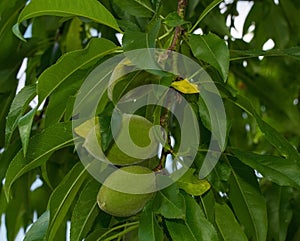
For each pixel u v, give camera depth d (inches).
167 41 22.9
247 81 37.0
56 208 23.0
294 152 22.9
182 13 24.3
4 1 30.7
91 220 23.7
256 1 37.6
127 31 21.2
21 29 32.2
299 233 33.8
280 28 37.9
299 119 37.0
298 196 33.5
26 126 20.6
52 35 35.0
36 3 21.4
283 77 43.0
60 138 22.5
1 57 32.4
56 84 21.5
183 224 21.2
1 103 32.7
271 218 31.6
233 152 23.5
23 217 37.6
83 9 22.1
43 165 25.0
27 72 34.0
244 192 24.7
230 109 35.9
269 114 39.2
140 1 24.7
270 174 22.9
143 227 21.1
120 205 21.4
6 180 22.2
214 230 21.1
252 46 37.5
